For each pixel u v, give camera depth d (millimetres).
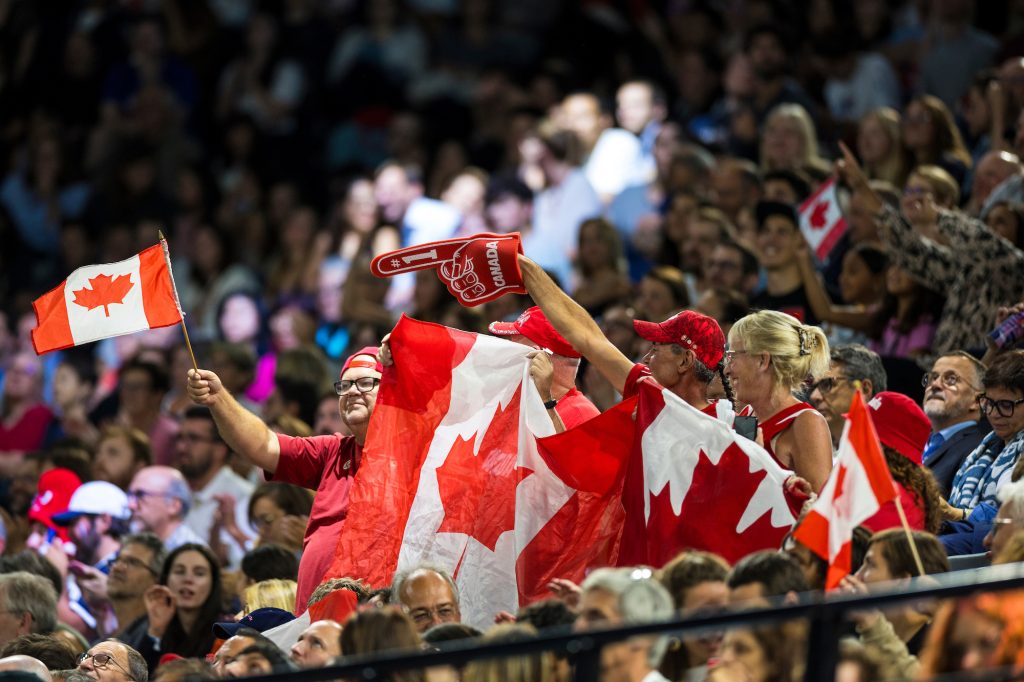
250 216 44625
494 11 48469
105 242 46656
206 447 28141
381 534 18375
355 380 20016
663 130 37594
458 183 40344
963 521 18453
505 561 18188
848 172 24641
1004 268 23297
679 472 17188
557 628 13766
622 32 45938
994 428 19406
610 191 39344
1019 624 12703
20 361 37750
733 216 32062
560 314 18047
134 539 23656
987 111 30484
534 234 38250
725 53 41969
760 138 35750
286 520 24031
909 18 39906
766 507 16828
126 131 49438
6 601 21344
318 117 49125
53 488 27172
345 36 49938
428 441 18625
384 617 13789
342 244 40812
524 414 18328
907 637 14617
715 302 26578
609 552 17719
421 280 32094
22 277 48062
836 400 20344
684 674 13805
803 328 17875
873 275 26562
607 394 26609
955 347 23406
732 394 18391
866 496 14492
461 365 18766
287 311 37875
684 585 14352
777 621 11797
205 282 42688
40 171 49000
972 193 28312
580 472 17906
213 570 22484
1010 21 38000
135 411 33312
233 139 48406
